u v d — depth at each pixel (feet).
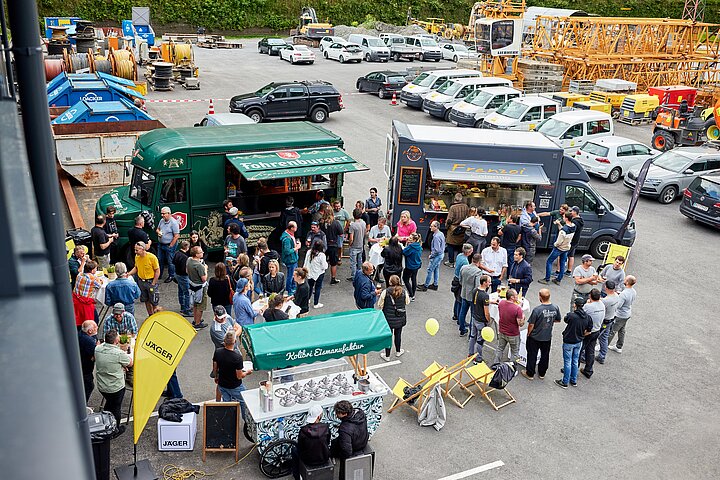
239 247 47.78
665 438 35.29
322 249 46.06
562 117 90.07
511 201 58.39
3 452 3.07
